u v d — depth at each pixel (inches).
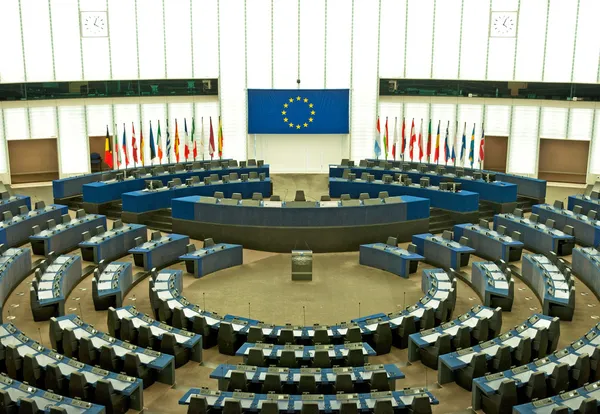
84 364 564.7
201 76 1406.3
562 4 1318.9
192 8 1374.3
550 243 925.2
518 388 541.3
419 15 1379.2
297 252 868.0
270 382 546.6
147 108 1398.9
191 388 573.9
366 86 1416.1
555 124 1369.3
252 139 1440.7
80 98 1353.3
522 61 1364.4
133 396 551.5
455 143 1272.1
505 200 1127.6
